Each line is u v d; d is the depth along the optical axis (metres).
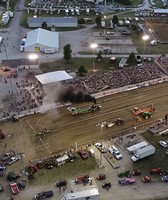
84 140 88.62
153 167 80.25
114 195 72.62
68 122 95.50
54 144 87.19
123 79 117.00
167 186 75.38
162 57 132.75
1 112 99.56
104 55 134.25
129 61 128.38
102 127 93.44
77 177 76.81
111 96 107.81
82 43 145.62
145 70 123.19
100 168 79.62
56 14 181.62
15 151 84.62
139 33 156.25
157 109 101.69
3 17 168.75
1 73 120.06
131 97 107.44
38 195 71.06
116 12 186.00
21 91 109.62
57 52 137.38
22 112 99.56
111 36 153.12
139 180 76.69
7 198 71.62
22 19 172.62
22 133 91.25
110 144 87.06
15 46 142.38
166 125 94.50
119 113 99.62
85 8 190.38
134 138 89.38
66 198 67.38
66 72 118.88
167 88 112.69
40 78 112.25
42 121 95.81
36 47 136.75
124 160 82.00
